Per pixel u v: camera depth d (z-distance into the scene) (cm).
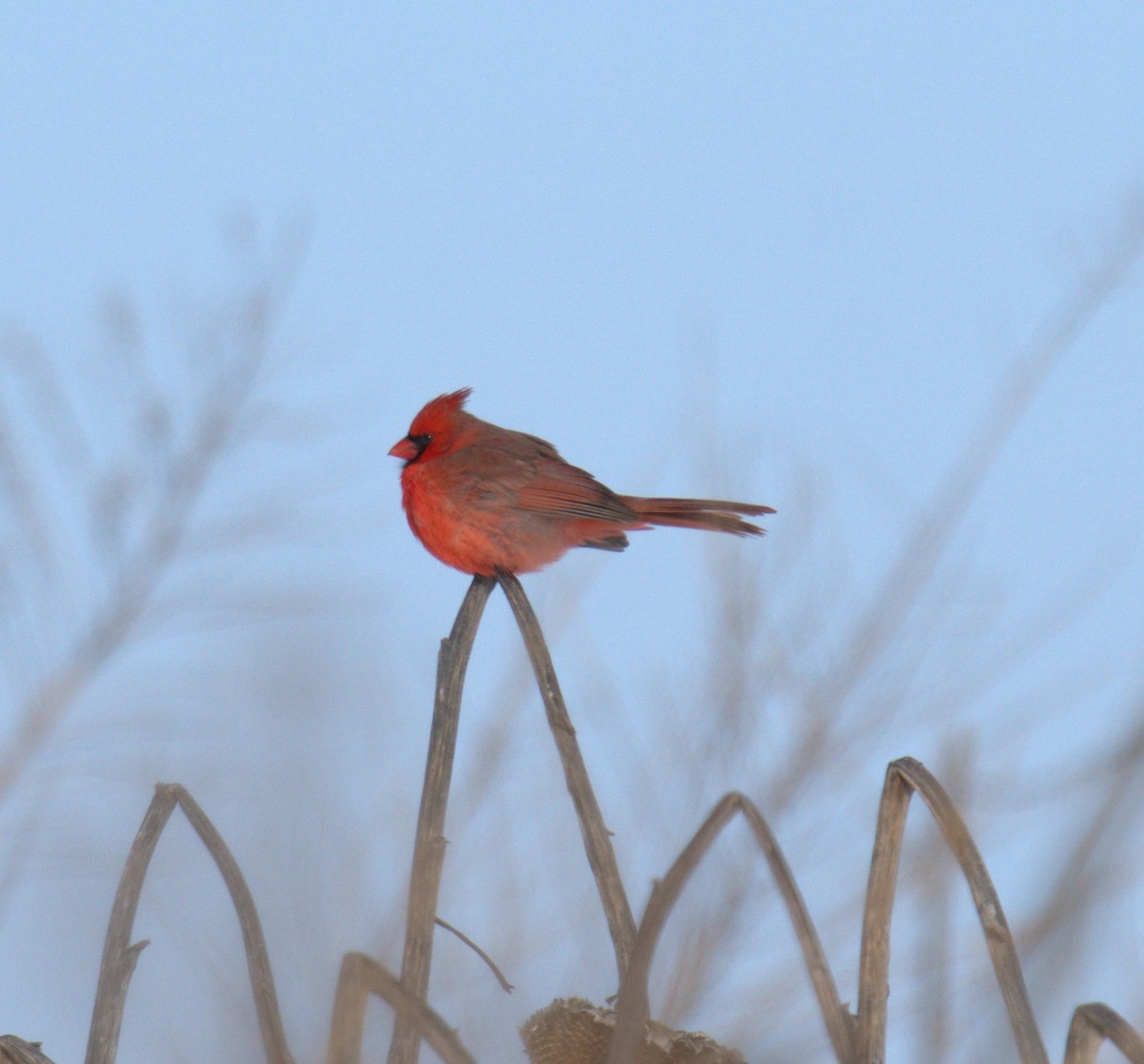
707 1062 326
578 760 395
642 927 294
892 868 326
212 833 353
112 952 345
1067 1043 266
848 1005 317
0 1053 319
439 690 393
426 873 367
